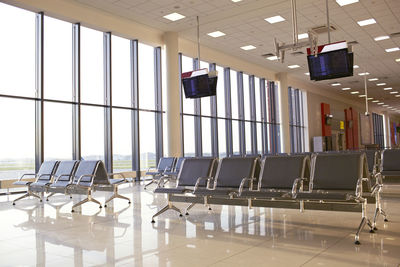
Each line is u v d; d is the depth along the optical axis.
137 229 4.45
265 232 4.10
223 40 13.29
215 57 14.76
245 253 3.25
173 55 12.05
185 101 13.79
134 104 11.91
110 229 4.50
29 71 9.32
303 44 6.54
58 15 9.58
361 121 32.12
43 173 7.66
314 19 11.27
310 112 22.36
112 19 10.86
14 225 4.90
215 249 3.42
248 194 4.35
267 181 4.76
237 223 4.68
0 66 8.90
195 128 14.29
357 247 3.35
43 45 9.38
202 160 5.45
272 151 18.95
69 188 6.69
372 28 12.30
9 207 6.66
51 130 9.70
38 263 3.12
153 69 12.78
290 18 11.09
